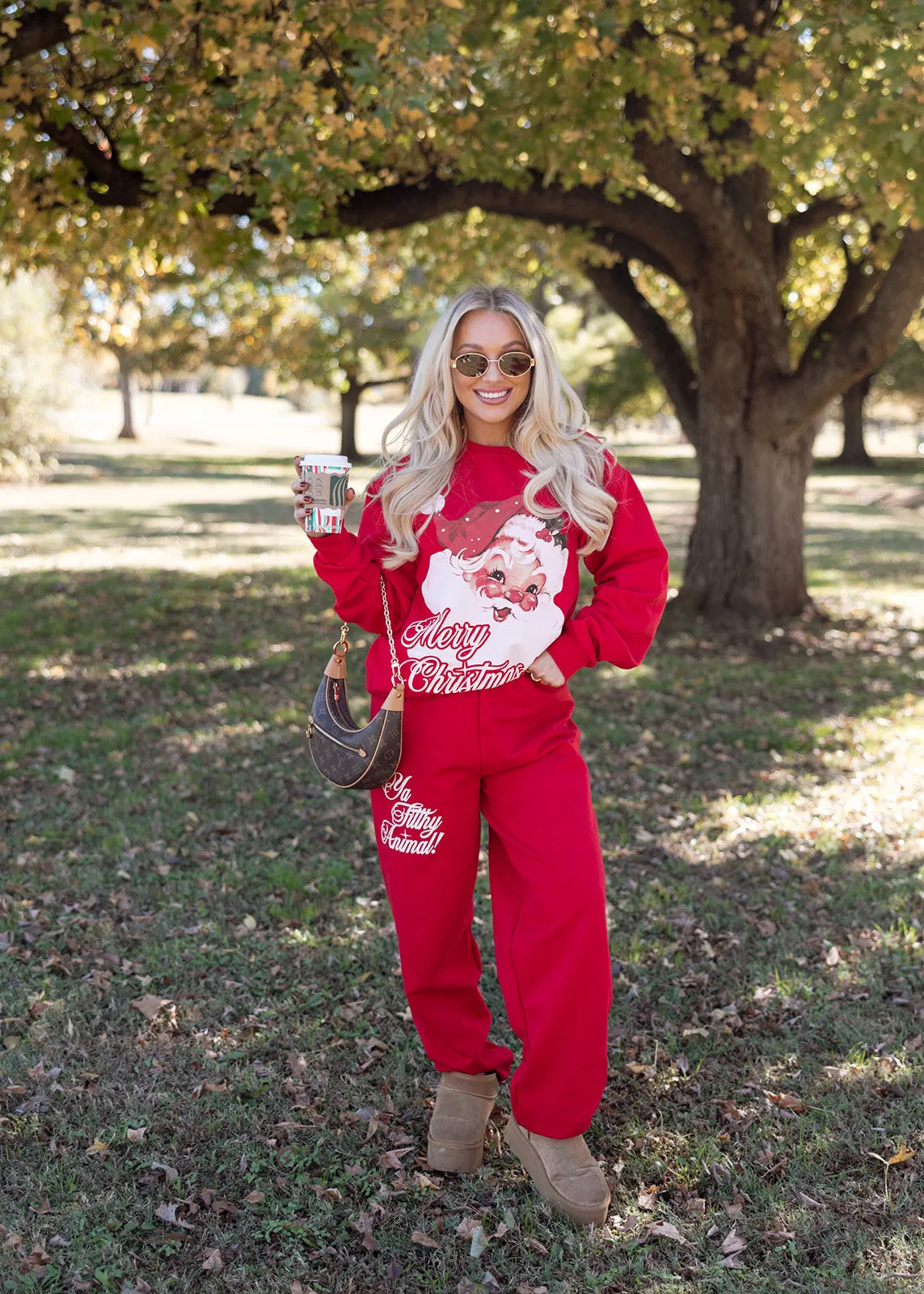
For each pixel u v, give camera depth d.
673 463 42.97
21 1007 3.42
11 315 23.83
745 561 10.81
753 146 7.93
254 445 53.00
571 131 7.38
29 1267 2.31
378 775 2.44
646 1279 2.29
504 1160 2.71
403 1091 2.98
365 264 13.25
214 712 7.18
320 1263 2.36
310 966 3.72
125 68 7.43
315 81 6.39
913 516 23.55
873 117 6.64
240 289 12.59
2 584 12.27
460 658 2.44
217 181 6.50
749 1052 3.17
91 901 4.20
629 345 40.62
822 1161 2.66
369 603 2.52
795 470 10.84
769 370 10.46
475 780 2.49
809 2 7.33
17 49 6.60
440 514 2.48
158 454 43.16
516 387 2.49
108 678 8.12
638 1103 2.93
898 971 3.65
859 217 10.43
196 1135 2.79
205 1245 2.40
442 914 2.57
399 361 35.00
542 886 2.42
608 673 8.52
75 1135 2.77
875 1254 2.34
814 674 8.57
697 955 3.80
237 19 6.18
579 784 2.51
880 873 4.54
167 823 5.09
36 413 25.52
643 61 7.30
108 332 11.09
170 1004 3.44
